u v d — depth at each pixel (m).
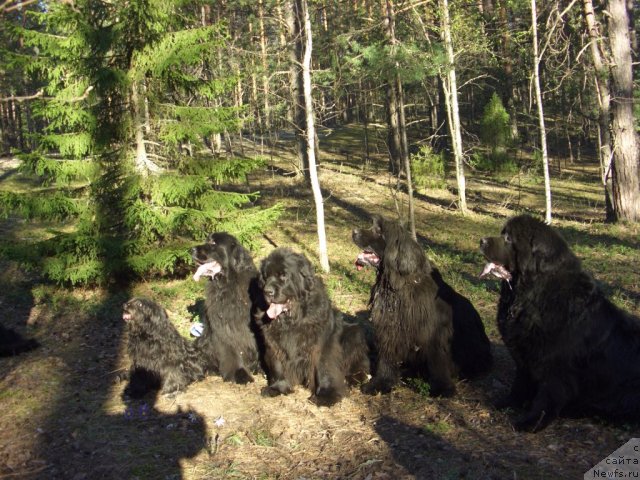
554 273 4.81
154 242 11.09
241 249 6.55
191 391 6.26
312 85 12.76
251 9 18.70
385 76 13.03
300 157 24.84
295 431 5.17
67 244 10.34
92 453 4.84
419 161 25.98
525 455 4.44
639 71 26.83
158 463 4.64
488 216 19.88
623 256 13.02
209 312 6.52
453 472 4.22
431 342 5.80
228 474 4.43
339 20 18.78
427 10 18.75
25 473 4.56
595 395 4.88
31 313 9.57
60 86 10.75
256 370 6.66
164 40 10.27
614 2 17.66
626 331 4.90
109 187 10.70
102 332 8.60
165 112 10.88
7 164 27.39
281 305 5.53
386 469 4.38
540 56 17.50
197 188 10.60
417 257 5.80
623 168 17.94
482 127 29.23
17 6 10.21
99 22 10.45
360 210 20.19
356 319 8.65
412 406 5.59
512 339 4.99
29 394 6.14
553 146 37.12
